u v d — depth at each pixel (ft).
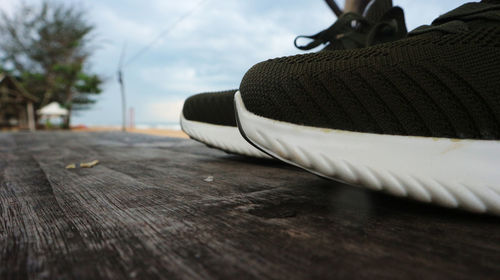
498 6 0.49
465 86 0.47
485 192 0.47
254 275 0.33
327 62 0.57
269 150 0.62
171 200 0.62
